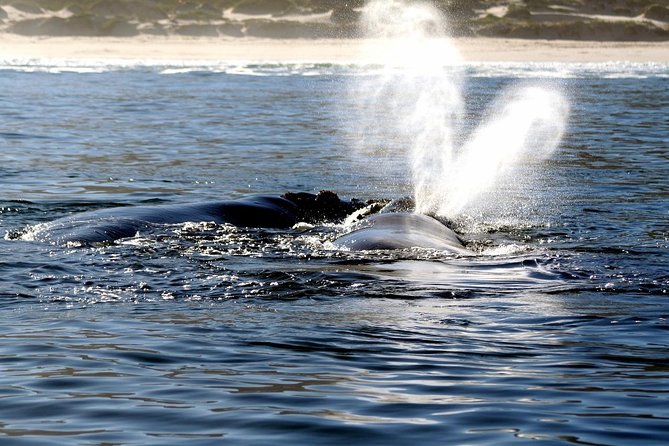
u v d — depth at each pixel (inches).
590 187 2551.7
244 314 1217.4
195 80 6294.3
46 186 2444.6
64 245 1587.1
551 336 1130.7
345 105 4965.6
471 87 5994.1
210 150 3245.6
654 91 5797.2
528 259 1552.7
